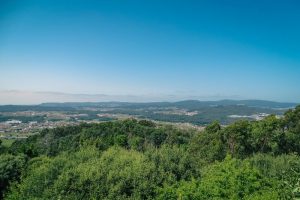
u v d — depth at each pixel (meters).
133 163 23.67
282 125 54.84
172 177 22.97
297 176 11.53
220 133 52.78
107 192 21.08
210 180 20.03
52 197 21.09
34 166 32.72
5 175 35.00
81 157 26.69
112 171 22.17
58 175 23.22
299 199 8.56
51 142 70.69
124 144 57.78
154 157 25.48
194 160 27.27
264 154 45.84
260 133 49.19
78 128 81.50
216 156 46.41
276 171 28.41
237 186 18.50
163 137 72.31
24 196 23.28
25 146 55.16
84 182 21.39
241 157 46.62
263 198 16.38
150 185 21.25
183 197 18.61
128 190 21.39
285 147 49.59
